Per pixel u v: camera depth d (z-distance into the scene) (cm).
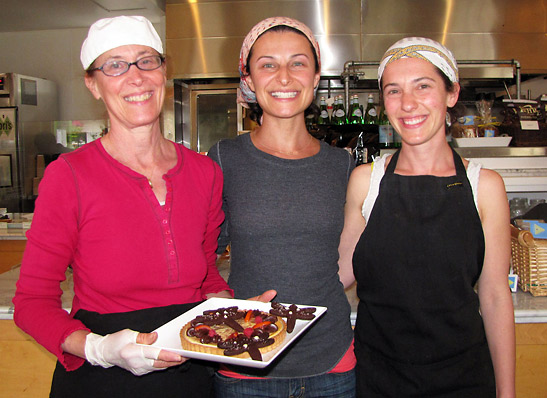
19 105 404
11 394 152
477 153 254
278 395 116
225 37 383
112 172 102
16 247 324
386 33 378
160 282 105
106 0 376
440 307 111
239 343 95
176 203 107
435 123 113
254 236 119
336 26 378
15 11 401
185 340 97
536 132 257
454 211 114
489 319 116
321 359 117
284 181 121
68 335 94
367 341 119
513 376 113
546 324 143
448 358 110
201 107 401
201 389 112
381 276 116
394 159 125
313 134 306
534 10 374
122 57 100
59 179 97
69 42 455
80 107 454
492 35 376
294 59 121
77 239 101
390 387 114
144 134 105
